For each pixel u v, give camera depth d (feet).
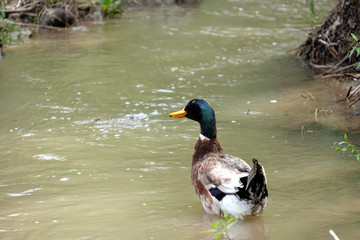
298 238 22.07
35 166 32.68
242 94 47.34
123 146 35.88
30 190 29.04
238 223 23.70
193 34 69.36
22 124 41.24
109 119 41.75
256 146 35.04
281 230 22.91
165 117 42.14
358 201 25.73
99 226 24.08
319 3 83.35
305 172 30.17
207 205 24.82
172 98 46.78
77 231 23.63
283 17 77.41
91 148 35.65
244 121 40.55
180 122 40.96
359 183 28.17
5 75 53.67
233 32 70.13
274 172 30.37
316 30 56.80
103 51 62.08
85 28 73.00
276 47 62.90
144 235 23.02
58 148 35.76
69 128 39.96
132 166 32.27
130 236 22.93
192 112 27.96
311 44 55.93
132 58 59.31
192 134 38.17
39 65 56.90
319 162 31.76
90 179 30.40
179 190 28.30
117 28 73.00
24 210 26.35
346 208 24.93
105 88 49.70
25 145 36.58
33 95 47.96
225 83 50.65
